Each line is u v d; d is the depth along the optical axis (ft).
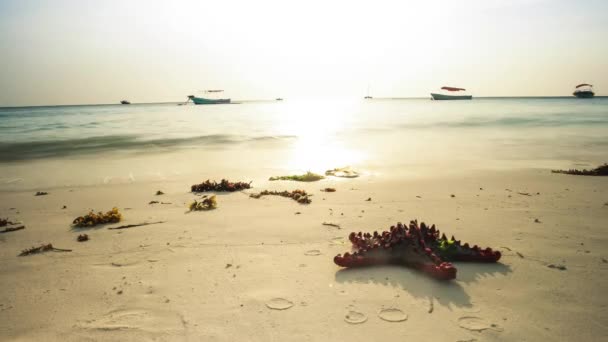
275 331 14.43
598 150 72.95
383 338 13.87
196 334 14.39
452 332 14.17
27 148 86.89
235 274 19.40
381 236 21.53
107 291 17.99
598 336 13.91
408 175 48.60
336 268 19.88
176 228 27.35
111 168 58.59
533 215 29.17
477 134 108.58
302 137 104.78
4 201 38.04
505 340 13.70
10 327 15.20
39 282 19.20
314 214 30.25
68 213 32.86
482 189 39.32
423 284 17.90
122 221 29.60
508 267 19.66
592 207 31.32
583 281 18.02
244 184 41.37
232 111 372.17
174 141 97.71
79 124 180.14
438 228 26.20
